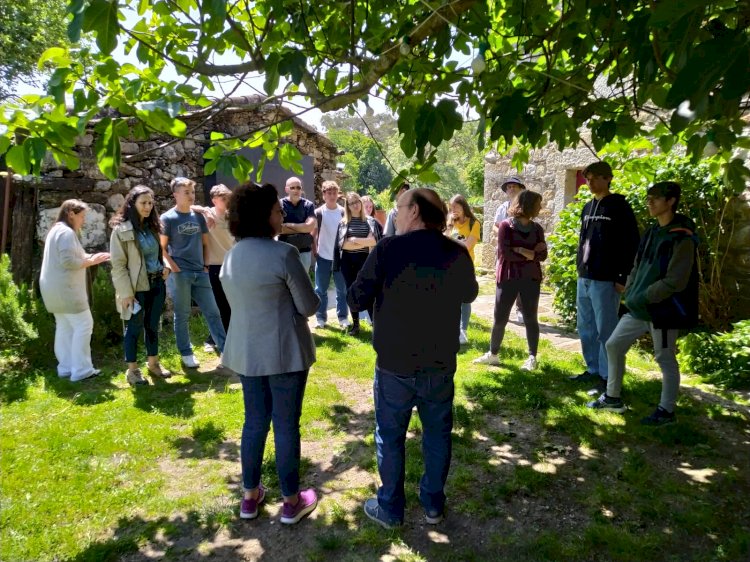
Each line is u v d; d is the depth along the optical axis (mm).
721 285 5734
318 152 11336
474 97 2693
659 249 3396
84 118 2016
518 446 3428
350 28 2525
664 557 2393
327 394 4328
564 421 3738
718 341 4801
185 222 4895
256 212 2520
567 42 2502
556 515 2713
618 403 3896
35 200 6094
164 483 3057
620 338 3725
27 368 4934
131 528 2646
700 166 5555
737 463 3184
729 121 2373
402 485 2605
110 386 4574
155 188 7102
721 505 2771
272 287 2471
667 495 2861
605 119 3146
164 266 4723
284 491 2631
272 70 2238
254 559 2426
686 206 5727
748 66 1279
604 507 2770
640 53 2072
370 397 4348
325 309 6496
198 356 5449
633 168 4469
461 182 41312
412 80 2791
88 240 6207
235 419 3863
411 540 2537
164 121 2137
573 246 6543
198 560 2422
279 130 3340
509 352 5410
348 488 2992
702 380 4586
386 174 51781
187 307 5027
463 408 3969
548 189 8906
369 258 2473
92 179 6371
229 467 3242
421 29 2246
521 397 4152
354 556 2424
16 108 2059
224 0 1833
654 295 3354
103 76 2205
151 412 3980
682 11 1350
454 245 2479
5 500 2824
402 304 2389
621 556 2387
